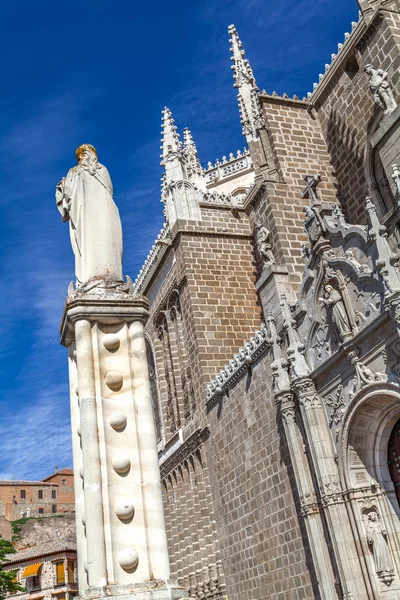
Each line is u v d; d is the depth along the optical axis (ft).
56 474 397.39
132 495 29.89
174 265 127.54
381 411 65.05
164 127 136.46
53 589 220.02
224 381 99.25
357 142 101.14
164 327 139.23
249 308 120.57
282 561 81.00
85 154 37.27
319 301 72.59
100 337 32.78
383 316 60.34
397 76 81.87
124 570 28.25
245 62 121.19
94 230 35.01
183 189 127.44
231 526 96.17
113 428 31.04
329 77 108.06
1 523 321.32
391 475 66.69
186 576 112.98
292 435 74.02
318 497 70.44
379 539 62.54
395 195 72.90
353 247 67.05
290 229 102.32
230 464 97.45
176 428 126.93
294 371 74.02
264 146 109.91
